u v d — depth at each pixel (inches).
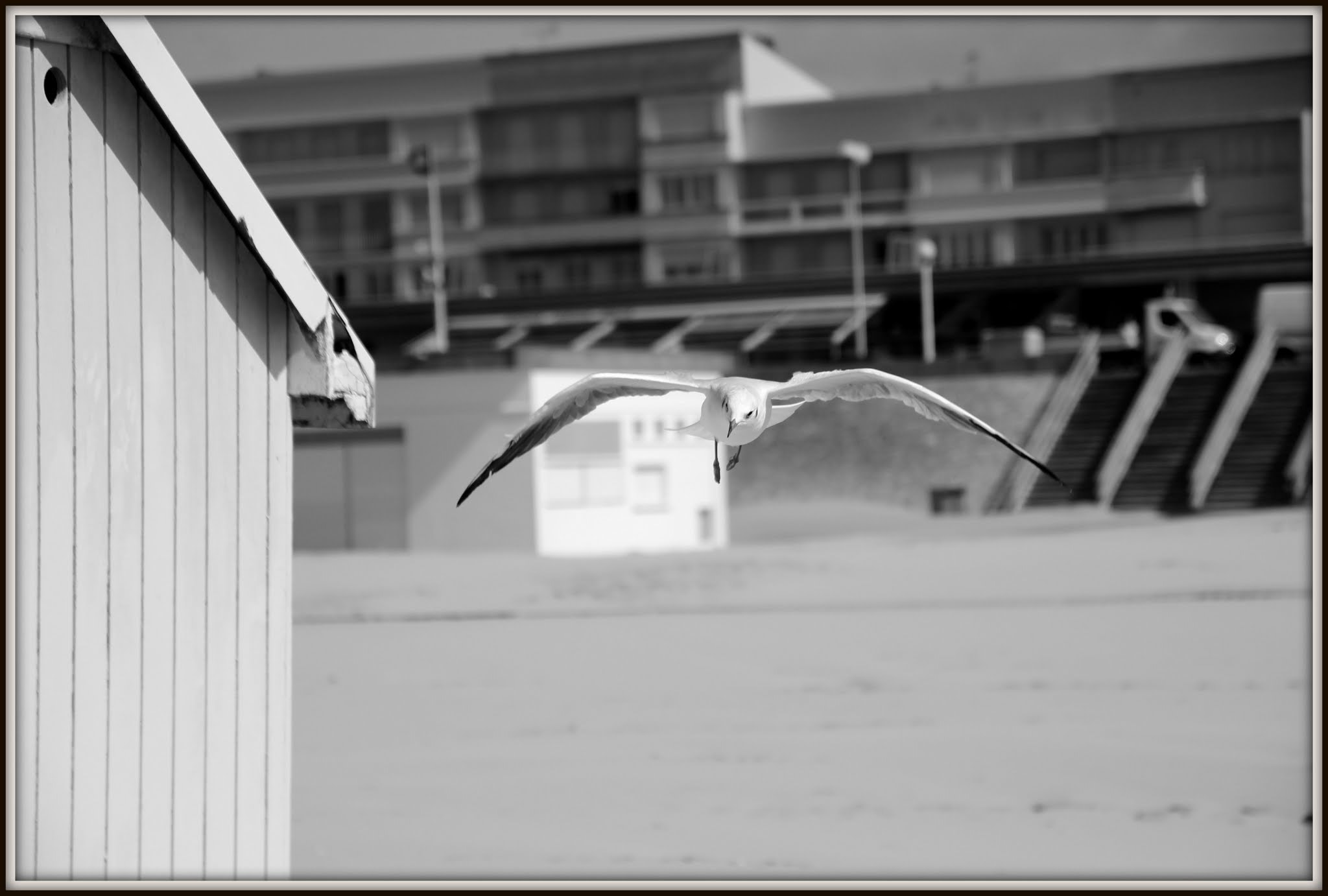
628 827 954.1
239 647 609.6
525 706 1337.4
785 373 3412.9
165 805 576.7
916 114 5295.3
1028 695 1312.7
